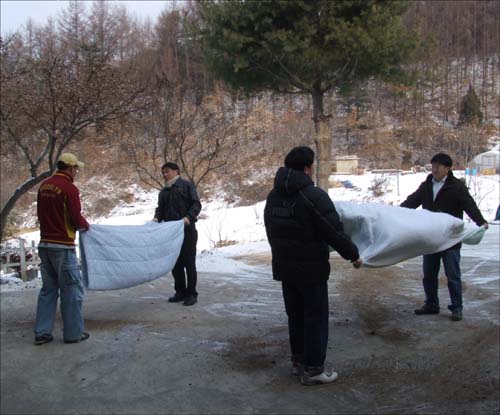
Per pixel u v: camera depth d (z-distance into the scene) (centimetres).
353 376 418
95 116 939
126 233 570
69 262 509
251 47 1224
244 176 2847
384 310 605
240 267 903
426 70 1414
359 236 484
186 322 581
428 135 4428
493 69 5881
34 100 908
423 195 573
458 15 6175
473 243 543
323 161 1375
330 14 1204
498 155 3384
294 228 379
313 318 394
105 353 489
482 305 617
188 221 630
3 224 902
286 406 371
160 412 369
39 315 518
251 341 513
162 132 1477
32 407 384
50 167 896
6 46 1036
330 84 1334
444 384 399
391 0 1229
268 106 4103
